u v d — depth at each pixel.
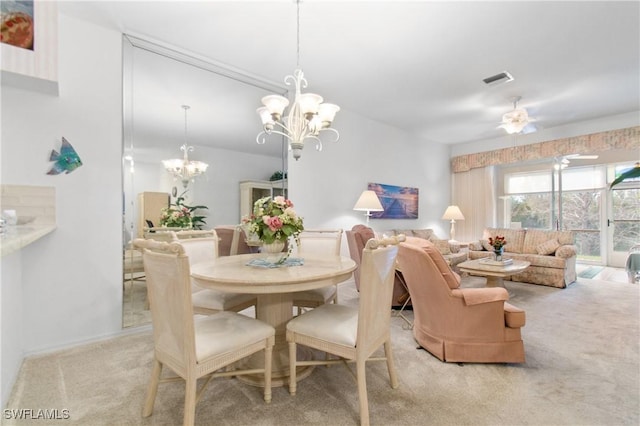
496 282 3.84
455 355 2.04
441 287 2.06
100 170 2.51
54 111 2.32
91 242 2.46
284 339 2.01
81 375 1.90
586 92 3.90
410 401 1.64
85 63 2.44
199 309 2.11
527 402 1.63
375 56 3.02
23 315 2.17
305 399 1.66
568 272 4.32
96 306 2.48
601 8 2.32
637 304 3.43
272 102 2.22
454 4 2.28
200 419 1.49
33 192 2.23
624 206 5.65
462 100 4.18
